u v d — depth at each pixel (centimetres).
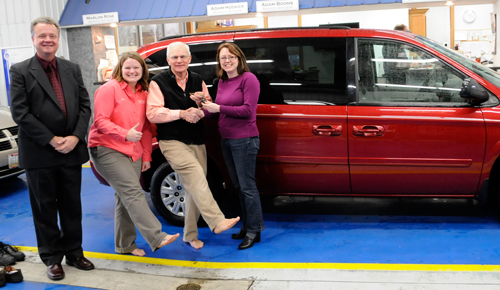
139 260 333
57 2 903
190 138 330
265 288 277
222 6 804
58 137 288
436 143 344
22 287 295
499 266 289
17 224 432
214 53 382
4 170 526
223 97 330
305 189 374
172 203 403
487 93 342
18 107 278
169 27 1204
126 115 308
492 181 359
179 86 326
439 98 347
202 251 344
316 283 279
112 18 861
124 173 305
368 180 360
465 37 1075
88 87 929
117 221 338
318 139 357
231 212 434
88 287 291
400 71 354
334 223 390
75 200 313
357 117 350
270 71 369
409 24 1084
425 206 425
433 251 319
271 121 363
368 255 318
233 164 344
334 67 360
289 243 349
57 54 905
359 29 369
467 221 377
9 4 904
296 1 766
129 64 303
